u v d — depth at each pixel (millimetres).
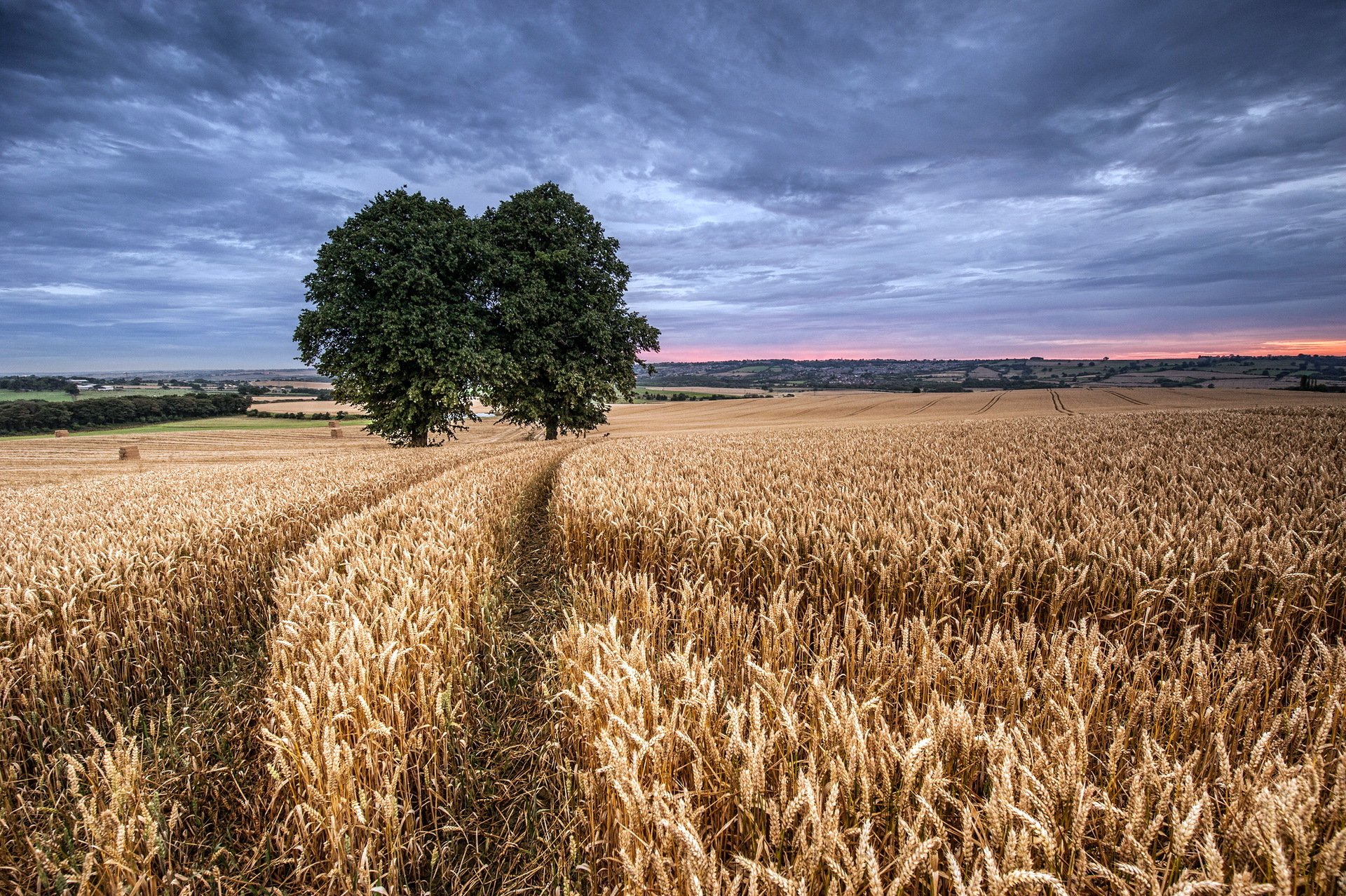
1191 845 1866
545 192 31188
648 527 6172
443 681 3535
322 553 5391
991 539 4648
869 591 4703
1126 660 2953
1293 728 2117
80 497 11594
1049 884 1556
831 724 2182
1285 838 1650
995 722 2621
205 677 4719
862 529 5223
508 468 13656
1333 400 52219
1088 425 20656
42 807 2869
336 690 2770
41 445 45094
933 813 1780
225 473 15898
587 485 9078
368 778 2768
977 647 3168
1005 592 4363
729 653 3502
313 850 2598
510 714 3949
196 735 3680
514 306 28656
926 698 2803
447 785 3045
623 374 33031
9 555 5973
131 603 4758
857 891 1722
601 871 2379
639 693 2479
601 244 31984
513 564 7160
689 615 4121
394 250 27094
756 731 2072
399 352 25938
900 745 2123
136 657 4512
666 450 16938
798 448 16344
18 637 4180
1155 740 2197
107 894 2268
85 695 4094
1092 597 4270
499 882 2717
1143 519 5461
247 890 2646
